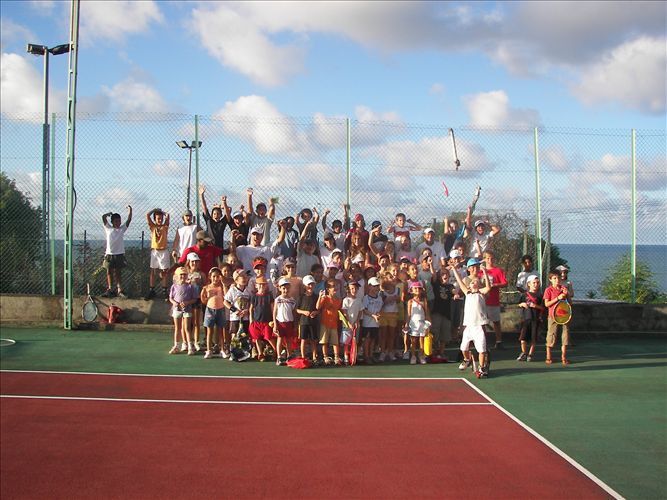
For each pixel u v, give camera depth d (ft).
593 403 28.45
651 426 25.17
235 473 20.38
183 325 38.09
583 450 22.44
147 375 32.91
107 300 44.78
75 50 41.91
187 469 20.71
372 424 25.25
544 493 18.93
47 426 24.81
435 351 38.01
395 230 41.81
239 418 25.91
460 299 39.27
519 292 42.47
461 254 39.04
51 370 33.60
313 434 24.02
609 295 51.57
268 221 41.47
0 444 22.93
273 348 36.65
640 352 40.40
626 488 19.26
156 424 25.11
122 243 44.60
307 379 32.60
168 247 44.24
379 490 19.15
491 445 22.90
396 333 39.42
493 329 44.65
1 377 32.07
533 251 43.29
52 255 44.78
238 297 36.40
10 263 44.50
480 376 33.09
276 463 21.18
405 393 30.04
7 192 43.57
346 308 35.86
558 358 38.45
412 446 22.77
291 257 40.52
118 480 19.92
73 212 43.52
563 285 38.52
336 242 41.27
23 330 43.62
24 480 19.97
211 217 41.83
